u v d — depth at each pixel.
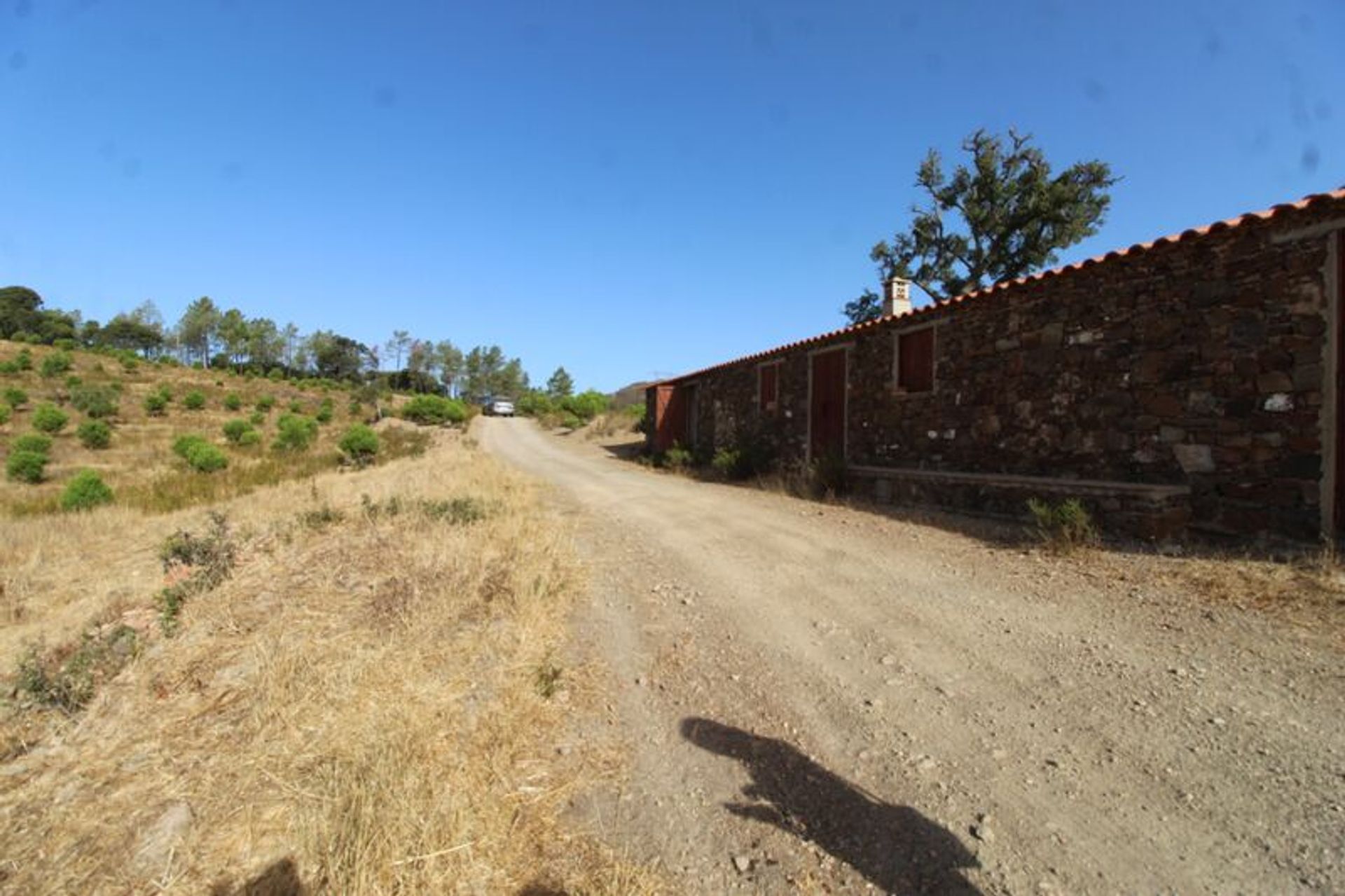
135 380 43.53
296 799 2.48
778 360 13.88
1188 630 4.01
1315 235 5.38
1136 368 6.73
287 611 4.46
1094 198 23.69
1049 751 2.84
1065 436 7.50
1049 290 7.72
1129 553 5.71
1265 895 2.01
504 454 23.62
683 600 5.08
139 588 5.79
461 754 2.80
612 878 2.16
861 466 10.84
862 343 11.15
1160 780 2.60
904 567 5.83
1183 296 6.32
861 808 2.52
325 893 2.03
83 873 2.19
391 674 3.46
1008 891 2.07
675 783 2.71
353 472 17.28
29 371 39.25
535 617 4.38
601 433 31.06
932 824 2.40
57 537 9.20
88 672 3.69
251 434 25.34
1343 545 5.10
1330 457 5.28
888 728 3.09
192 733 3.04
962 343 9.04
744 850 2.31
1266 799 2.44
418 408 43.06
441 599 4.54
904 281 12.86
